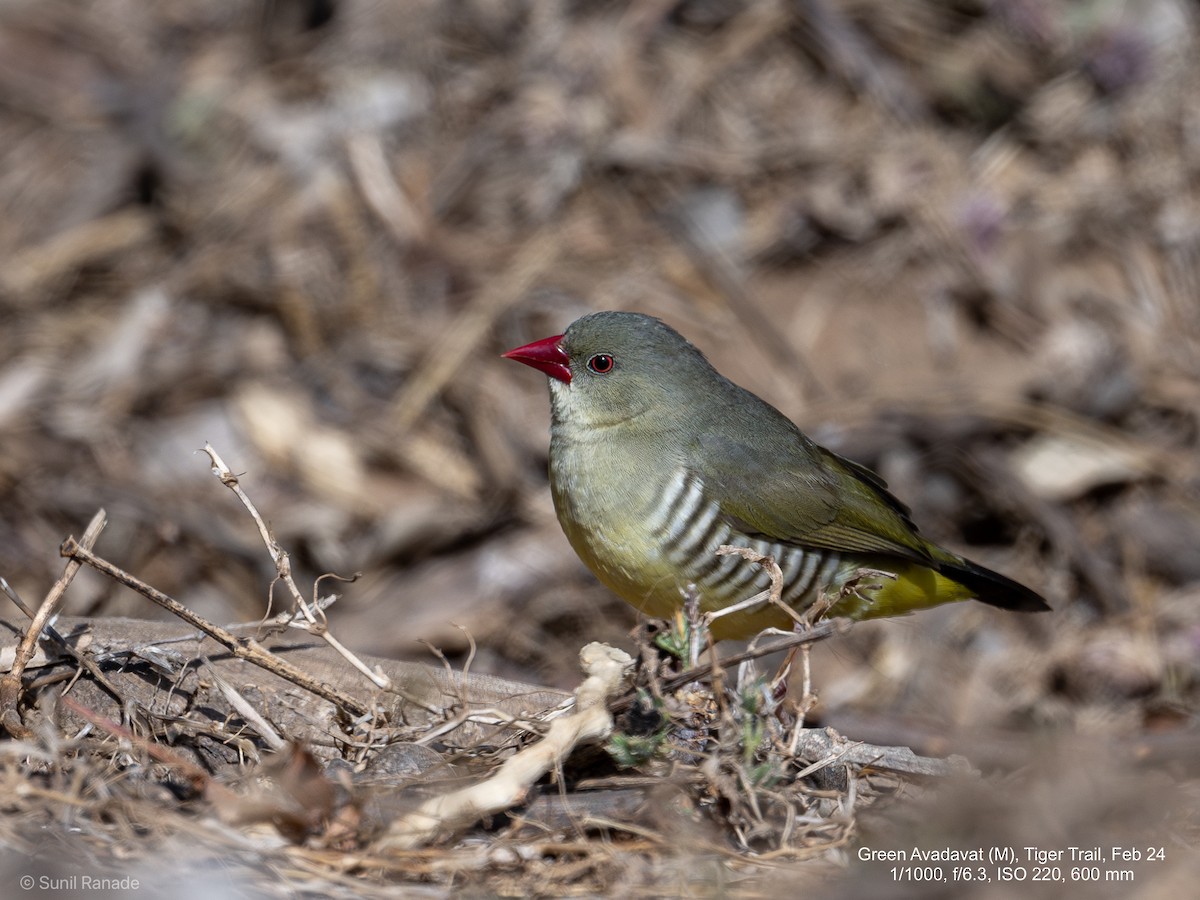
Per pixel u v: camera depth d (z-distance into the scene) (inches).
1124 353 508.1
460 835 237.6
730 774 246.4
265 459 490.3
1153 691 429.7
